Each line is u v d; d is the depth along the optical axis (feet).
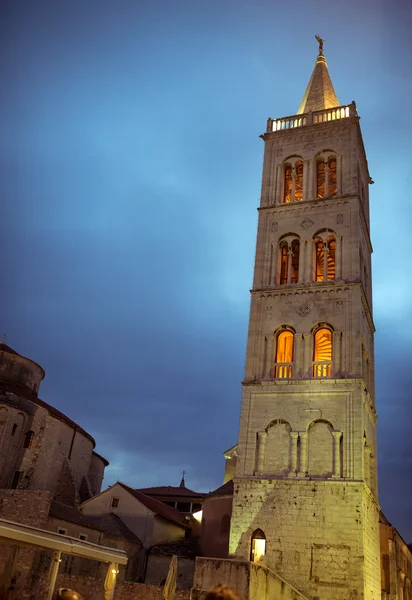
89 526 192.54
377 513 162.71
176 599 124.98
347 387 153.69
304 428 151.84
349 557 134.41
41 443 223.71
